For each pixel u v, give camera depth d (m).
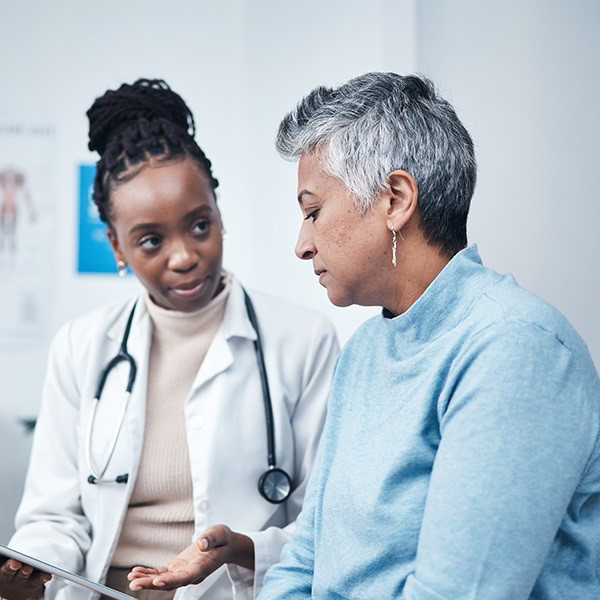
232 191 2.77
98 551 1.41
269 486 1.43
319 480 1.05
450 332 0.90
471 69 2.17
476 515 0.78
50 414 1.53
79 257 2.79
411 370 0.93
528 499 0.78
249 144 2.73
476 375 0.82
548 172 2.11
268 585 1.09
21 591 0.98
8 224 2.78
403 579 0.87
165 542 1.43
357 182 0.92
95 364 1.50
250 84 2.71
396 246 0.94
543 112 2.11
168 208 1.39
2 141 2.77
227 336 1.48
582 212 2.10
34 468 1.51
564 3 2.10
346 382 1.07
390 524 0.88
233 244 2.76
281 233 2.71
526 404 0.79
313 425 1.50
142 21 2.79
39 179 2.79
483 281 0.91
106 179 1.44
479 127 2.15
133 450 1.43
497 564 0.78
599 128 2.09
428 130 0.92
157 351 1.52
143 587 1.16
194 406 1.44
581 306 2.09
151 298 1.54
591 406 0.82
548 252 2.11
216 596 1.33
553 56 2.11
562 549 0.86
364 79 0.96
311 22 2.62
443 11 2.20
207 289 1.46
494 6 2.15
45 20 2.78
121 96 1.49
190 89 2.78
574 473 0.80
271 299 1.60
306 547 1.09
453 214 0.94
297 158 0.99
